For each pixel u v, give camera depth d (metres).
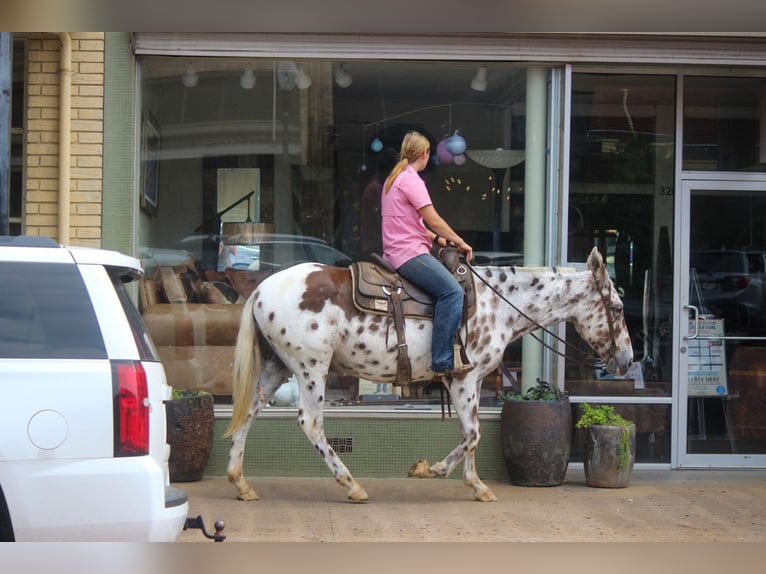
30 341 4.65
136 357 4.76
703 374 9.54
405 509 7.67
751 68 9.42
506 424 8.60
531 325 8.11
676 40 9.09
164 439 5.06
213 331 9.08
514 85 9.27
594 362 9.32
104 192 8.74
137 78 8.89
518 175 9.29
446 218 9.25
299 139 9.21
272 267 9.20
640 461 9.47
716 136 9.53
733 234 9.56
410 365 7.62
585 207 9.37
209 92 9.13
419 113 9.24
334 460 7.75
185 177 9.12
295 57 9.00
